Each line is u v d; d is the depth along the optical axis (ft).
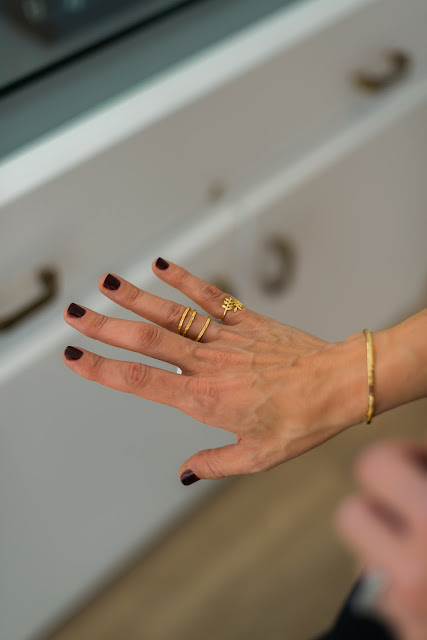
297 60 3.32
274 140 3.47
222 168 3.33
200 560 4.11
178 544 4.18
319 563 4.04
